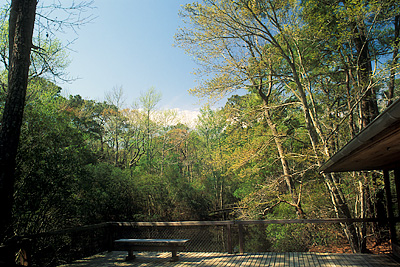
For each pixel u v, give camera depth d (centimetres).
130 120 3294
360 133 354
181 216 2403
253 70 1234
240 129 1464
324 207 1195
